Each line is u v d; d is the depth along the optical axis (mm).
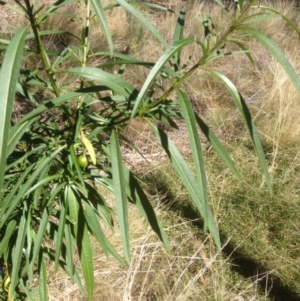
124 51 1951
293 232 1215
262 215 1269
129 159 1407
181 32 510
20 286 723
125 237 426
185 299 963
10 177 581
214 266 1091
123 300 925
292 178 1380
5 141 337
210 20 467
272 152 1488
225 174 1376
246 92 1772
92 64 1614
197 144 398
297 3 2617
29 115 443
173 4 2445
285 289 1070
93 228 576
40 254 667
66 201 565
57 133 539
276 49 380
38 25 440
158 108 496
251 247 1173
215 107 1686
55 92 499
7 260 659
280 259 1145
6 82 341
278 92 1602
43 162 523
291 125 1507
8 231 586
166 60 378
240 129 1591
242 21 416
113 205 1084
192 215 1244
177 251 1119
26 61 1491
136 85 1688
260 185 1354
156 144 1448
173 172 1354
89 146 488
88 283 589
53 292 931
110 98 521
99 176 584
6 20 2137
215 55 445
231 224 1238
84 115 511
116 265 1025
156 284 1011
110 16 2178
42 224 554
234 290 1055
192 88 1694
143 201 521
